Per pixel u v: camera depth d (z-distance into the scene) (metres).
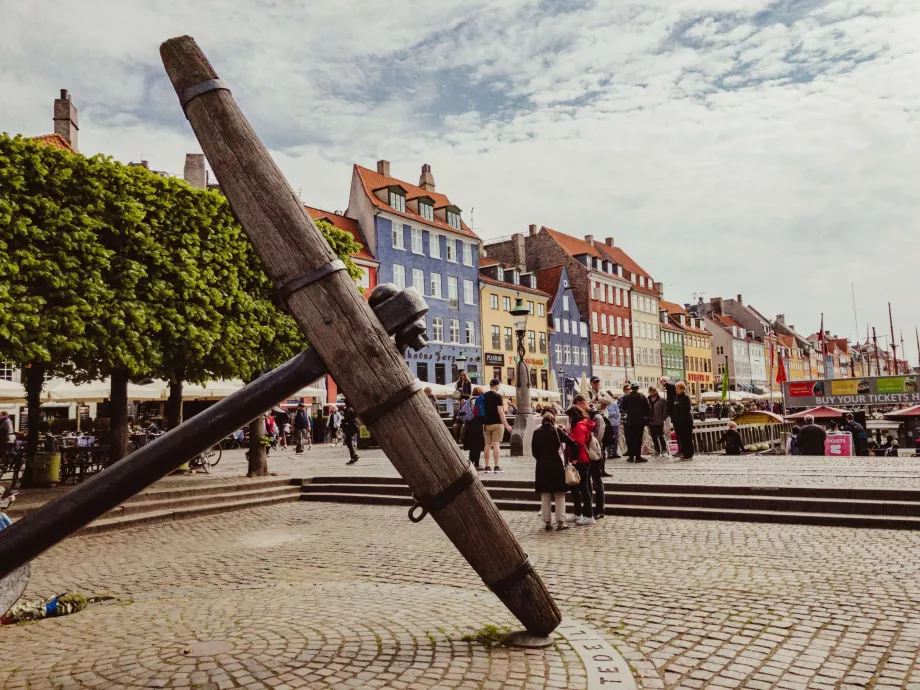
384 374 3.54
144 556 8.69
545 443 9.59
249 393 3.37
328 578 7.16
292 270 3.49
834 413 30.72
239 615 4.82
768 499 10.11
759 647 4.60
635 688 3.66
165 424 20.69
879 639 4.71
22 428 29.58
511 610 4.04
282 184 3.56
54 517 3.05
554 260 68.69
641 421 15.99
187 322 13.12
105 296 11.91
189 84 3.54
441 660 3.85
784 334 126.81
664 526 9.69
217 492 12.93
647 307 78.81
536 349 59.59
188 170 39.81
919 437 28.28
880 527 9.02
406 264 47.03
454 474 3.67
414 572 7.29
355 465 17.55
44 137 27.64
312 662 3.75
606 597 5.99
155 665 3.69
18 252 11.14
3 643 4.34
